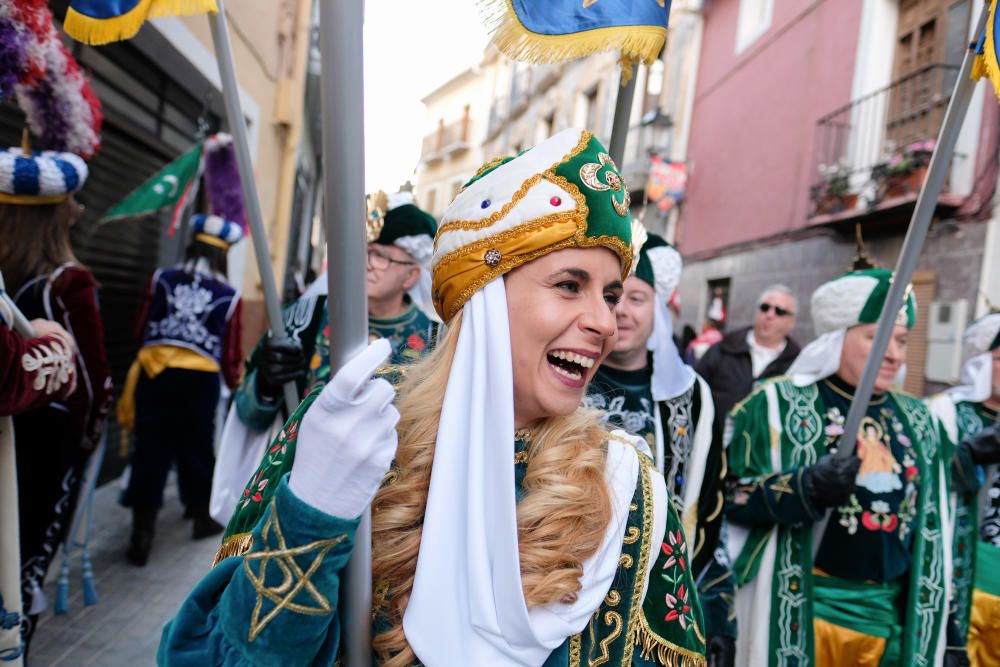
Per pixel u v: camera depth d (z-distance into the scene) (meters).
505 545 0.86
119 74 4.09
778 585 1.93
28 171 1.81
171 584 3.38
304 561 0.72
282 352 1.94
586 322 0.95
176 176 3.28
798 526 1.94
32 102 1.89
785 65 9.55
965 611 2.31
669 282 1.96
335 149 0.67
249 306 6.38
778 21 9.77
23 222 1.88
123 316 4.67
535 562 0.89
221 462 2.06
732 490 2.04
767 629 1.93
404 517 0.91
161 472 3.59
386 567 0.88
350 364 0.70
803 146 8.93
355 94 0.67
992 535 2.60
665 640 1.01
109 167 4.21
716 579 1.82
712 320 9.88
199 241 3.85
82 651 2.72
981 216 6.04
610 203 0.96
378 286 2.35
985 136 6.05
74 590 3.21
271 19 6.59
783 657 1.89
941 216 6.46
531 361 0.96
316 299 2.16
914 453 2.00
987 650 2.50
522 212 0.94
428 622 0.83
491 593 0.85
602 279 0.97
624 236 0.97
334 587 0.74
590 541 0.93
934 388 6.30
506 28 1.21
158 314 3.66
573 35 1.22
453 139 24.25
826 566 1.93
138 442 3.59
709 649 1.76
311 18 8.33
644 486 1.04
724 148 11.12
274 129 6.97
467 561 0.86
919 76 7.06
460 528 0.88
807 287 8.70
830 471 1.80
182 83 4.88
